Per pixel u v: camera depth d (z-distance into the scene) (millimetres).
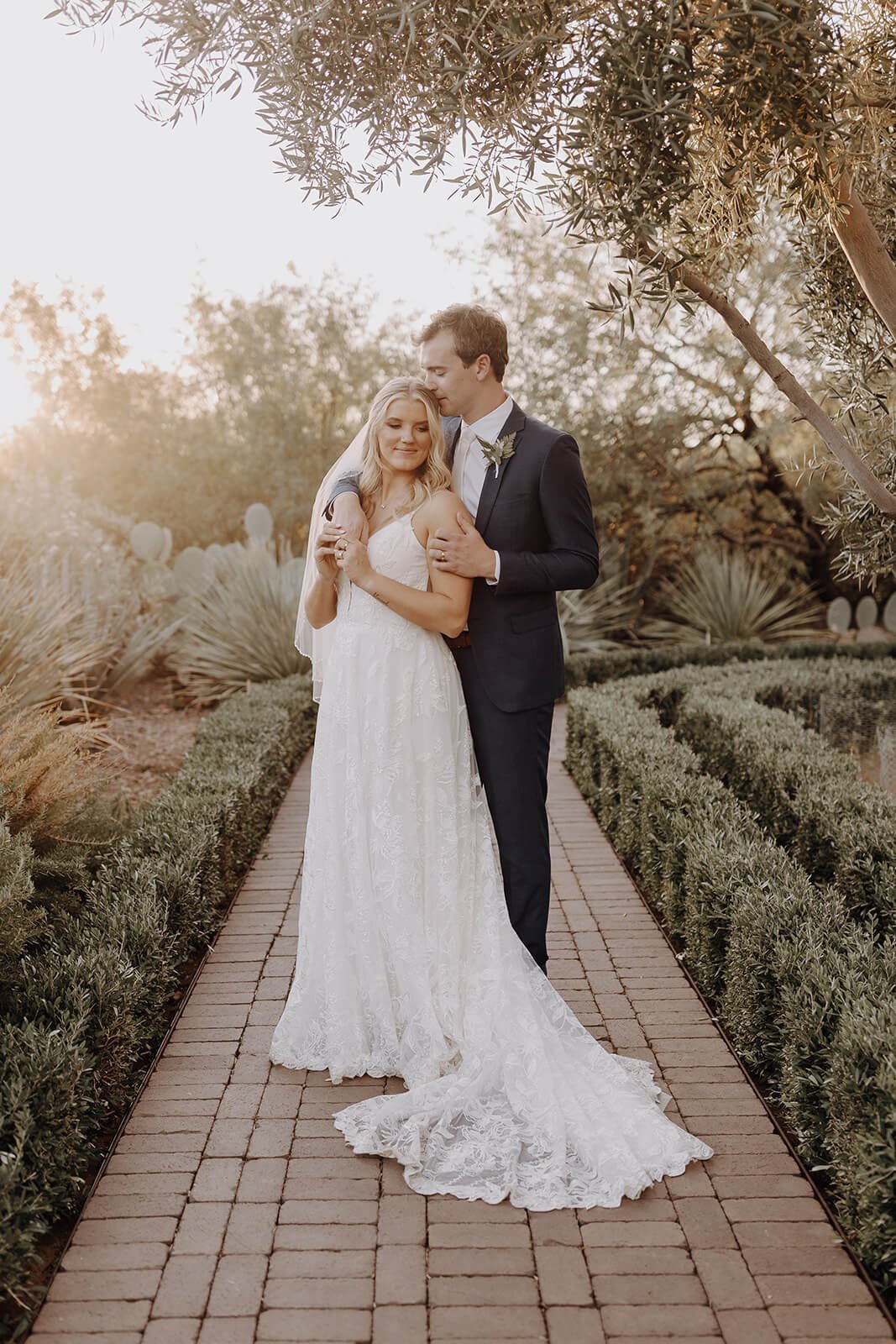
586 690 6863
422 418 2721
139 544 10289
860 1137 1994
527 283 12648
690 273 2777
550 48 2273
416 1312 1891
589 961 3547
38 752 3516
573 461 2836
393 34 2332
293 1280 1976
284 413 15500
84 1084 2307
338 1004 2723
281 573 9859
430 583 2766
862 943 2629
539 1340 1822
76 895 3340
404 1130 2379
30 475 10891
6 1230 1895
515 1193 2227
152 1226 2133
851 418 3529
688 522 13836
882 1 2736
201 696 8852
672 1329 1849
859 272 2918
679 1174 2316
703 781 4211
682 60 2090
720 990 3148
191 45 2332
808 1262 2029
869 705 7297
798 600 13422
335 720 2715
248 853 4582
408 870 2684
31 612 6289
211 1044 2924
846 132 2525
